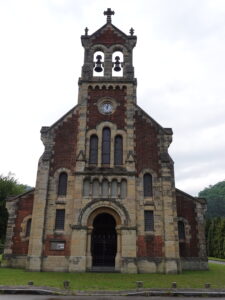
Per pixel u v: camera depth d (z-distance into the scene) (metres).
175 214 28.39
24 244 29.55
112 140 31.22
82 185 29.08
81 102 32.53
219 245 63.09
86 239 27.48
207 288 19.11
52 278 22.50
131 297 17.38
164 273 26.23
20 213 30.72
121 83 33.31
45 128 31.61
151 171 30.03
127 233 27.41
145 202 28.86
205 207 30.86
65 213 28.61
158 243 27.58
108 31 36.03
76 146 31.08
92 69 34.28
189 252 29.34
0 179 55.88
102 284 20.42
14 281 20.64
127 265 26.28
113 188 29.19
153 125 31.73
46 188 29.16
